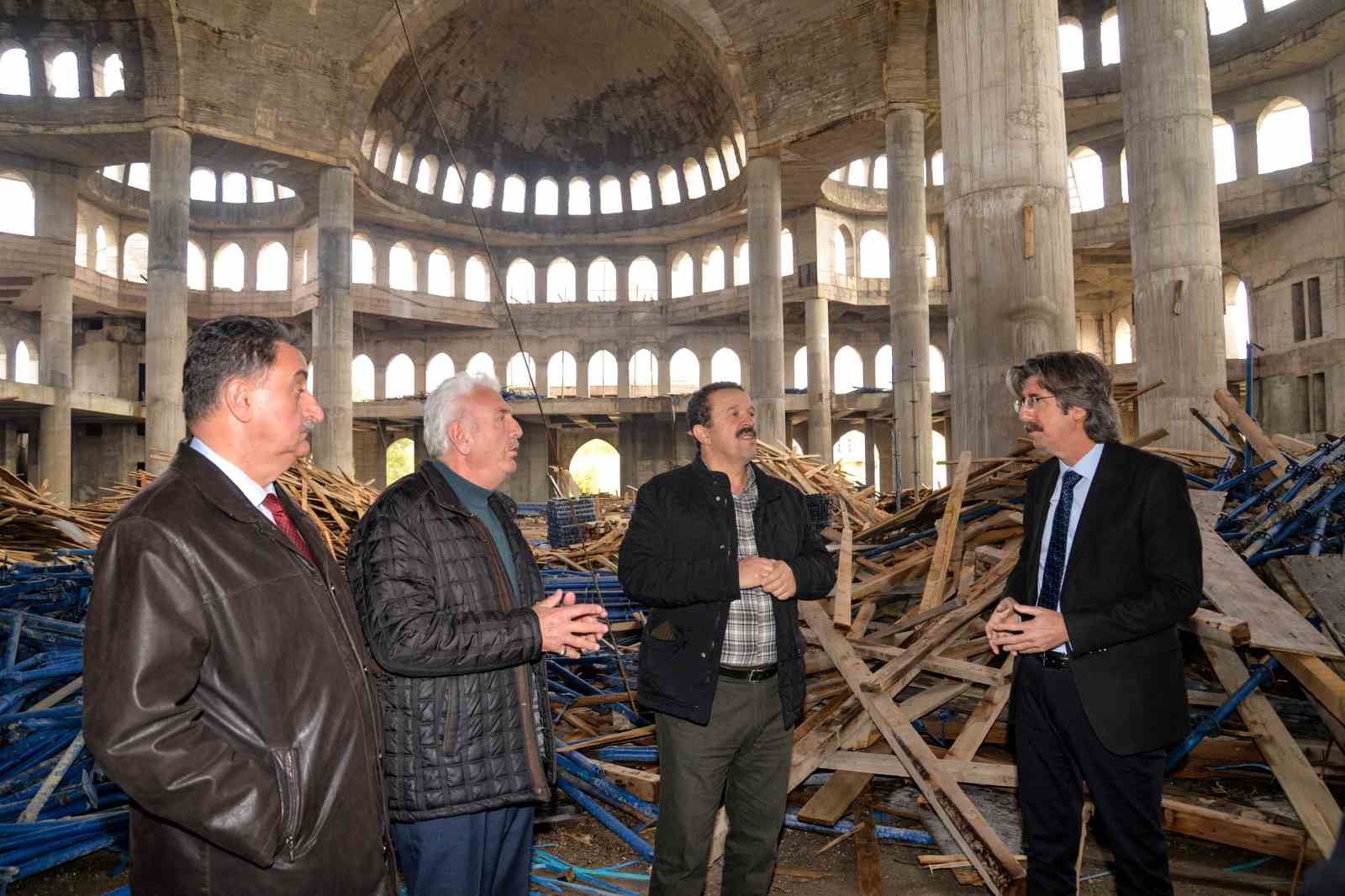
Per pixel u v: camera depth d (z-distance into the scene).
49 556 7.33
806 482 8.38
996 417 8.11
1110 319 34.00
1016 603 2.67
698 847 2.78
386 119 32.53
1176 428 11.98
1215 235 12.20
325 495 8.22
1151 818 2.52
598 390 39.12
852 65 22.53
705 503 2.92
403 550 2.31
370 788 1.88
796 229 34.00
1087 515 2.62
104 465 35.50
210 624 1.72
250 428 1.90
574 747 4.75
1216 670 3.96
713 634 2.77
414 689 2.29
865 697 3.95
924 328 21.30
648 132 36.81
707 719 2.72
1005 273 8.12
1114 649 2.52
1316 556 4.43
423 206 35.53
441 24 30.39
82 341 35.66
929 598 5.00
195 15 23.02
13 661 5.23
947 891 3.42
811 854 3.78
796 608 2.96
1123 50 12.91
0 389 26.91
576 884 3.61
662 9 26.52
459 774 2.27
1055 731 2.69
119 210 33.78
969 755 3.96
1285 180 25.06
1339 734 3.85
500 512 2.71
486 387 2.64
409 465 44.06
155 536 1.67
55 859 3.69
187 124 23.30
